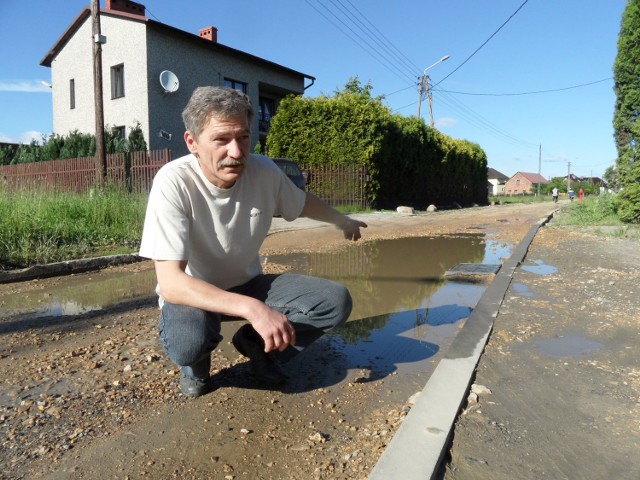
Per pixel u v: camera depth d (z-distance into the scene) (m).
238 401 2.50
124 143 16.67
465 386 2.48
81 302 4.60
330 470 1.87
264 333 1.93
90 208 8.31
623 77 12.24
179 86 19.14
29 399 2.52
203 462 1.95
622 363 2.88
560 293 4.62
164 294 2.09
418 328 3.76
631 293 4.59
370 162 19.27
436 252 7.83
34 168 16.22
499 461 1.88
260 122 24.55
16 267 5.90
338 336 3.57
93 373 2.86
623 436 2.08
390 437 2.08
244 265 2.51
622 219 11.78
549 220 14.08
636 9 11.92
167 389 2.64
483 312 3.87
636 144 11.52
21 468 1.93
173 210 2.11
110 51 19.12
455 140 29.50
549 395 2.46
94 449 2.06
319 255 7.45
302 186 14.12
